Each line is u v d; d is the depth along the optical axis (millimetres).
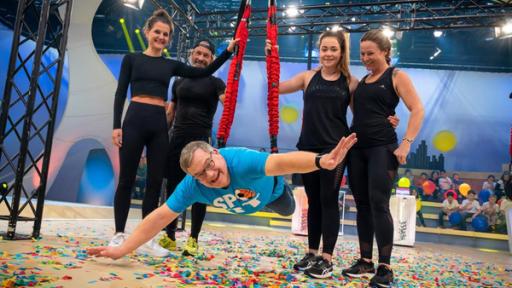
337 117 2650
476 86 12680
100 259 2436
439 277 3121
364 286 2305
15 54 3539
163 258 2732
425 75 13000
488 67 12750
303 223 7289
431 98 12852
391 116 2564
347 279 2527
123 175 2699
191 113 3100
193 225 2996
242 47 2824
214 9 13453
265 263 3027
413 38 13102
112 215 6957
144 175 10578
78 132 9242
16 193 3176
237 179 1764
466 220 9648
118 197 2682
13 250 2518
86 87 9047
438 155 12500
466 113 12602
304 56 13492
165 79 2896
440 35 12773
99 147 11312
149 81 2844
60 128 9016
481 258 5754
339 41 2713
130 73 2910
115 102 2814
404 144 2426
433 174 10906
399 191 7164
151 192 2773
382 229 2389
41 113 11078
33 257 2305
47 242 3082
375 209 2424
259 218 9711
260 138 13078
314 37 13258
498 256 6438
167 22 2988
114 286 1774
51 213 5617
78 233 3957
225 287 1955
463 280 3072
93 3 8289
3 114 3463
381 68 2658
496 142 12367
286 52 13594
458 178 11062
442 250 6793
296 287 2076
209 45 3307
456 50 13000
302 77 2947
